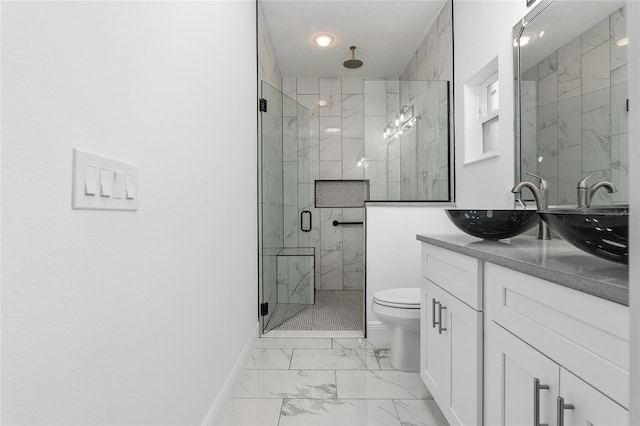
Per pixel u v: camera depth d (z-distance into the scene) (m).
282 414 1.76
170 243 1.19
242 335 2.27
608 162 1.42
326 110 4.69
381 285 2.84
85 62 0.76
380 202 2.88
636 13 0.43
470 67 2.61
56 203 0.68
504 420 1.09
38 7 0.64
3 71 0.57
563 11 1.66
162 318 1.13
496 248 1.28
